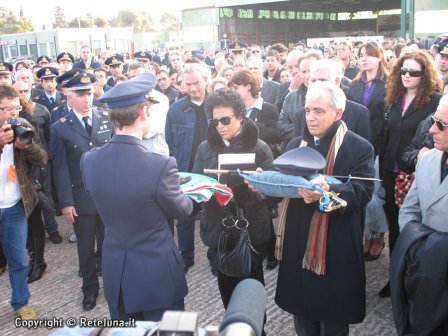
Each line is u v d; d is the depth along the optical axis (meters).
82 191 3.82
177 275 2.39
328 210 2.33
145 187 2.21
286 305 2.73
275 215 5.66
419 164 2.61
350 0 40.25
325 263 2.55
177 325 1.14
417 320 2.38
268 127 4.50
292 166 2.41
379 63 4.64
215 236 2.86
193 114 4.49
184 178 2.72
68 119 3.83
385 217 4.13
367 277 4.18
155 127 3.70
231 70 6.48
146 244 2.29
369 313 3.60
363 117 3.57
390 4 42.72
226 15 35.66
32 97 6.92
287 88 6.05
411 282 2.40
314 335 2.79
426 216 2.50
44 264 4.64
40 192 5.05
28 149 3.46
